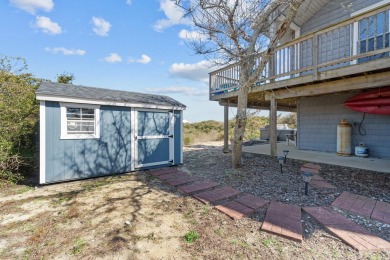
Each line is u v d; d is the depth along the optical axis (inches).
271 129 273.9
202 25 210.1
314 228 103.8
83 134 206.7
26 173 220.7
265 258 83.0
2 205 141.6
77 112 203.9
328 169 207.5
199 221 115.6
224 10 198.7
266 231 101.7
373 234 96.3
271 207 127.8
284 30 183.6
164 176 214.5
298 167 219.9
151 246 92.7
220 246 91.6
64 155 195.5
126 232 104.9
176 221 116.1
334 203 130.9
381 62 167.5
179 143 277.1
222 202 141.7
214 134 659.4
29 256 87.4
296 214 117.7
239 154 225.8
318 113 324.2
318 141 325.1
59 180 192.4
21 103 220.1
